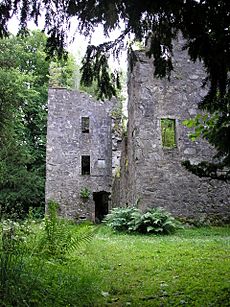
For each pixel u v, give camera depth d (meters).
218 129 4.34
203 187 12.37
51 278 4.39
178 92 12.98
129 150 14.07
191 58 3.60
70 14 3.77
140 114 12.66
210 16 3.26
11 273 3.92
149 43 4.28
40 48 27.36
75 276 4.59
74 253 6.89
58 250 5.98
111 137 22.06
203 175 5.05
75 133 21.89
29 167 26.22
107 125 22.58
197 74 13.19
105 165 21.84
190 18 3.31
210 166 4.98
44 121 27.41
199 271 5.36
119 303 4.08
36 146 27.38
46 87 27.61
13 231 5.30
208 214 12.17
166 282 4.88
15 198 21.19
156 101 12.81
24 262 4.40
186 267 5.68
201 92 13.02
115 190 18.36
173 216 11.98
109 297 4.30
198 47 3.43
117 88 4.61
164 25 3.69
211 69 3.56
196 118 4.75
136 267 5.84
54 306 3.66
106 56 4.25
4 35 3.98
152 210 11.23
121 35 4.01
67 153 21.48
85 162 22.31
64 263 5.60
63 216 20.47
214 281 4.76
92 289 4.30
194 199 12.23
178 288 4.54
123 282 4.93
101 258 6.61
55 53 4.20
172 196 12.16
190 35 3.46
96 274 4.96
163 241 8.71
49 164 21.14
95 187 21.36
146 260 6.39
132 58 4.56
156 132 12.59
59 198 20.72
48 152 21.28
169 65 4.20
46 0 3.72
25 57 27.08
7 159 18.17
